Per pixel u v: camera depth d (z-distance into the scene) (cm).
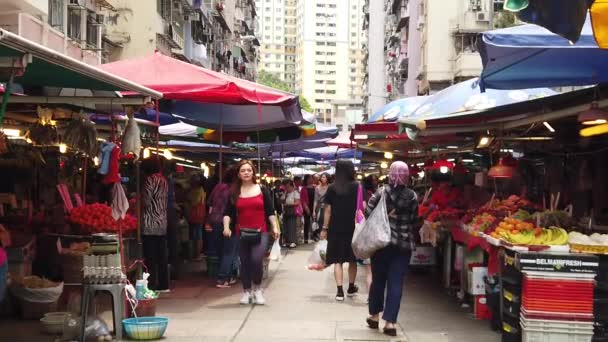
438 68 3912
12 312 812
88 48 2256
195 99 980
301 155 2517
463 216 996
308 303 955
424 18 4078
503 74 769
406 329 787
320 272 1295
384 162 2034
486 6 3834
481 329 786
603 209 1078
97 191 1200
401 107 1205
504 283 721
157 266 1024
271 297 1005
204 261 1462
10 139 1043
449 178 1383
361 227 752
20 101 712
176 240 1166
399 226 746
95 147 809
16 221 931
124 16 2850
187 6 3634
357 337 743
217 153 1983
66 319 707
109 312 843
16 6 1366
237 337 738
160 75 981
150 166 1022
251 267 938
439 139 1205
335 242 971
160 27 2989
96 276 700
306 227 2025
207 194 1522
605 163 1091
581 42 590
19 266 832
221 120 1205
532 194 1239
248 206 930
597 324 653
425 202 1224
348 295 1009
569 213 796
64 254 820
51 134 870
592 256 645
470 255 910
